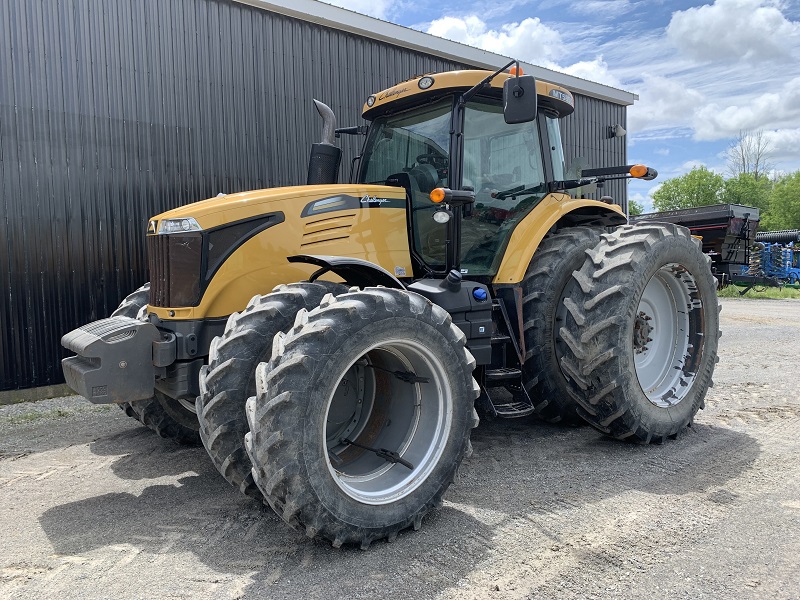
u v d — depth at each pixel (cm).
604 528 273
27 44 558
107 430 463
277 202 340
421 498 275
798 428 419
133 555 261
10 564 256
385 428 308
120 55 610
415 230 391
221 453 274
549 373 402
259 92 709
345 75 785
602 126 1188
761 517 281
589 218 479
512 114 338
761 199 4997
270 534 278
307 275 346
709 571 235
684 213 1666
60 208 582
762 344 768
